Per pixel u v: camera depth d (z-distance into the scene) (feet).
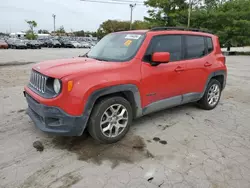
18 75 26.71
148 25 94.43
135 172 7.98
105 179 7.56
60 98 8.25
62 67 9.18
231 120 13.41
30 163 8.34
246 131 11.85
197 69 13.08
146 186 7.27
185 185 7.39
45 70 9.14
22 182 7.30
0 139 10.08
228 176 7.93
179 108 15.42
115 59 10.55
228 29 76.28
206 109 15.14
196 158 9.02
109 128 9.73
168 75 11.37
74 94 8.27
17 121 12.14
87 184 7.29
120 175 7.80
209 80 14.24
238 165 8.63
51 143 9.87
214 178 7.80
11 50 80.28
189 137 10.91
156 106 11.33
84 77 8.49
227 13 75.61
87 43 129.29
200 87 13.71
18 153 8.98
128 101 10.36
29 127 11.41
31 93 9.50
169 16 90.74
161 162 8.66
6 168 8.00
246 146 10.19
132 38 11.28
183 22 86.07
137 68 10.07
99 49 12.48
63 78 8.21
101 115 9.25
